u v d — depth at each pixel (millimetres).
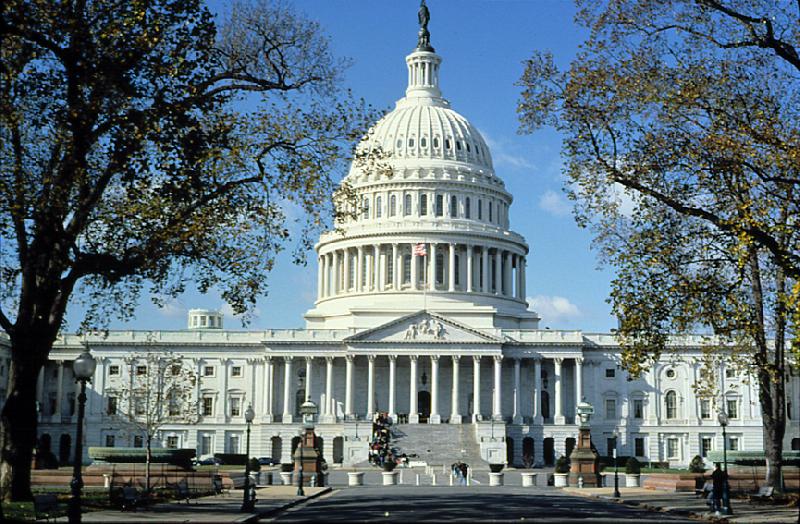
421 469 117562
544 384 145500
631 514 47969
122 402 140750
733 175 47594
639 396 143250
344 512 48094
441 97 176625
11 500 42906
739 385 142000
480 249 159500
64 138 42125
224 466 126188
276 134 47719
